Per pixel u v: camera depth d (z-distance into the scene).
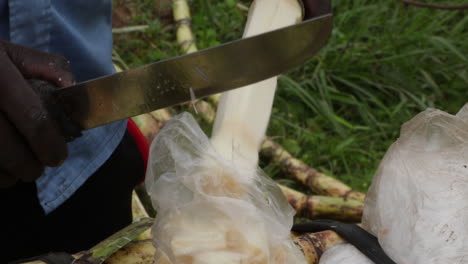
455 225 0.75
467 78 2.17
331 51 2.23
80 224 1.22
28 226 1.16
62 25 1.07
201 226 0.72
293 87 2.06
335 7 2.39
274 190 0.80
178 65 0.78
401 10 2.38
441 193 0.77
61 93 0.81
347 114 2.13
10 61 0.80
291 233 0.97
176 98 0.81
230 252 0.70
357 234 0.84
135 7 2.33
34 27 1.05
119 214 1.30
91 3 1.12
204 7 2.29
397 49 2.21
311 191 1.78
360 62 2.19
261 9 1.00
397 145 0.84
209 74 0.78
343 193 1.67
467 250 0.73
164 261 0.72
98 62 1.16
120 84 0.80
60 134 0.83
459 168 0.79
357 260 0.80
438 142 0.83
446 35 2.37
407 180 0.80
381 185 0.83
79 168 1.15
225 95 0.92
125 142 1.27
